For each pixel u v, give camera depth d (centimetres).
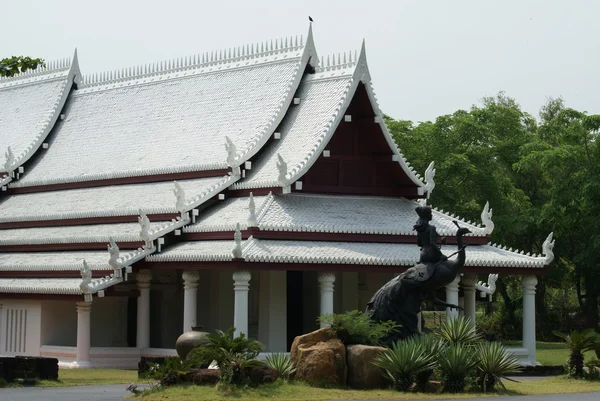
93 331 5681
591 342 4319
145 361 4488
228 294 5569
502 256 5347
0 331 5769
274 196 5306
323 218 5225
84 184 6341
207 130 6019
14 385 4094
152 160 6100
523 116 10175
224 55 6291
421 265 4169
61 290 5347
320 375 3775
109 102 6788
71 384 4188
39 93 7231
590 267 7788
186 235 5369
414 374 3728
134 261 5297
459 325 4103
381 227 5275
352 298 5759
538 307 8319
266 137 5612
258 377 3641
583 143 8131
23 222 6309
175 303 5847
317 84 5756
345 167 5488
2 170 6756
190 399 3469
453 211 8294
